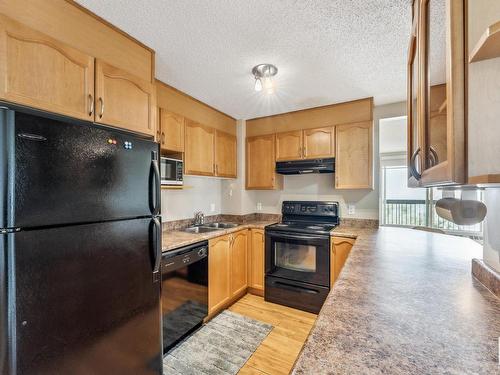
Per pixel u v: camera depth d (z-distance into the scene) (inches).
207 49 69.6
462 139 20.1
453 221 37.3
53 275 42.4
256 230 123.0
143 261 58.7
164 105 93.1
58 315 42.9
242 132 136.9
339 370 22.5
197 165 108.9
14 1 43.7
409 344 26.2
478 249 68.4
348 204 123.6
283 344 84.6
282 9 54.4
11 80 42.5
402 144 128.0
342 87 95.3
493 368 22.6
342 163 112.5
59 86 49.4
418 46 33.9
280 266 114.5
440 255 61.7
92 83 55.1
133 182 56.5
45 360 41.1
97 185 49.1
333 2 52.4
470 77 20.3
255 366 74.0
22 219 38.5
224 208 142.0
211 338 87.7
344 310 33.6
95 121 55.7
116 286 52.6
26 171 39.0
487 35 17.6
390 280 44.5
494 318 31.4
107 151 51.1
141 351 58.1
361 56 73.2
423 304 35.3
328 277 104.0
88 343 47.4
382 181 128.8
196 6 53.4
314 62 76.5
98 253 49.3
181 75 85.7
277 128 129.1
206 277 97.1
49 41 47.9
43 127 41.1
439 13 25.9
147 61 68.6
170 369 72.4
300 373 22.2
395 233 97.0
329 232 104.5
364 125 108.2
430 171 27.2
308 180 134.0
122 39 61.9
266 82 90.0
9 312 37.2
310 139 119.8
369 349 25.5
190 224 122.0
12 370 37.4
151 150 61.4
